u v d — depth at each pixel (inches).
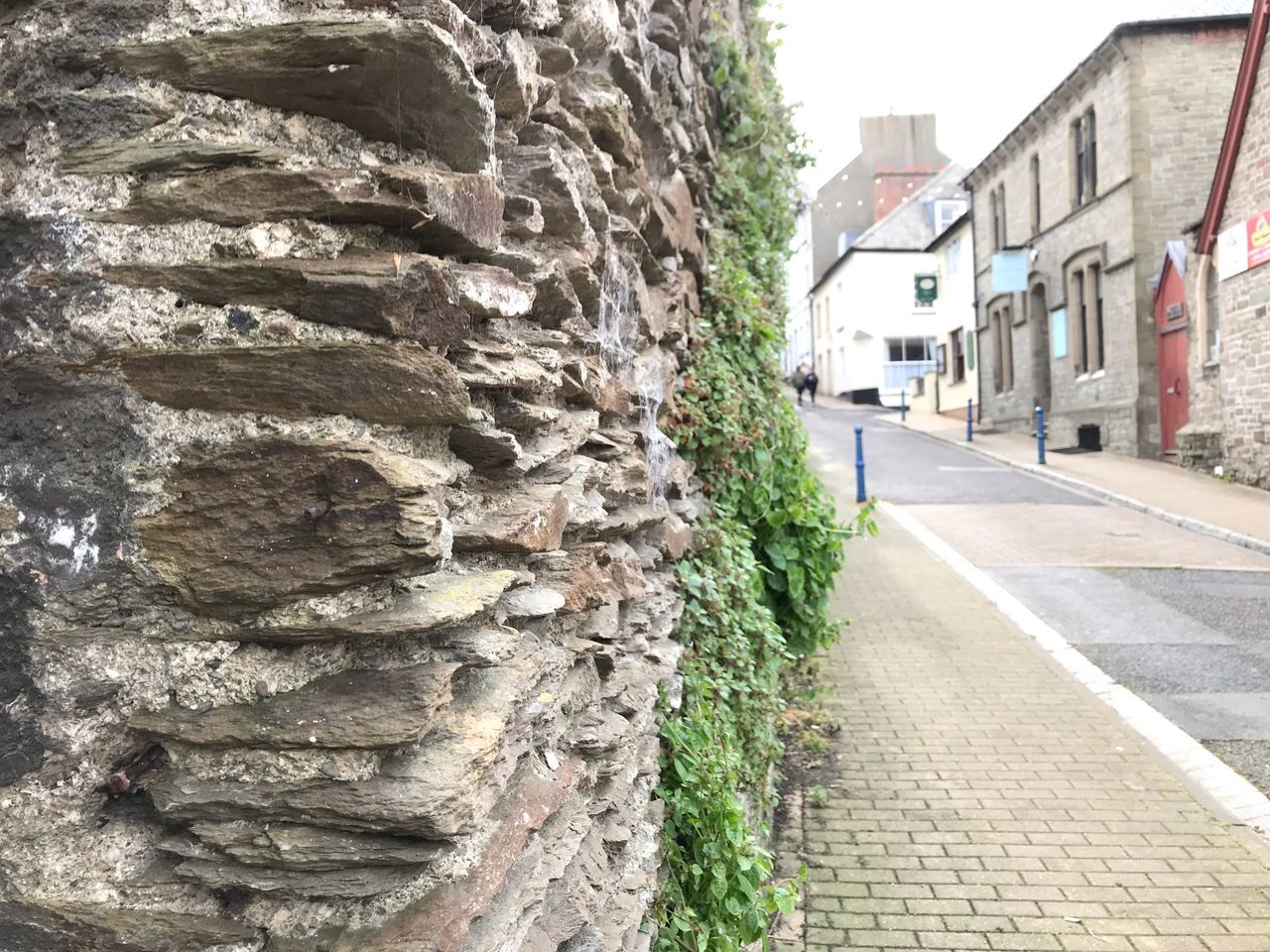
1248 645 290.4
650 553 115.8
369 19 50.3
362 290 48.6
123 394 47.9
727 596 165.5
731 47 213.2
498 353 65.4
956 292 1208.2
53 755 46.4
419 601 50.6
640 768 98.7
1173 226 753.6
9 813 46.4
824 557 233.8
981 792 190.1
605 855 81.8
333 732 46.2
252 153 49.8
